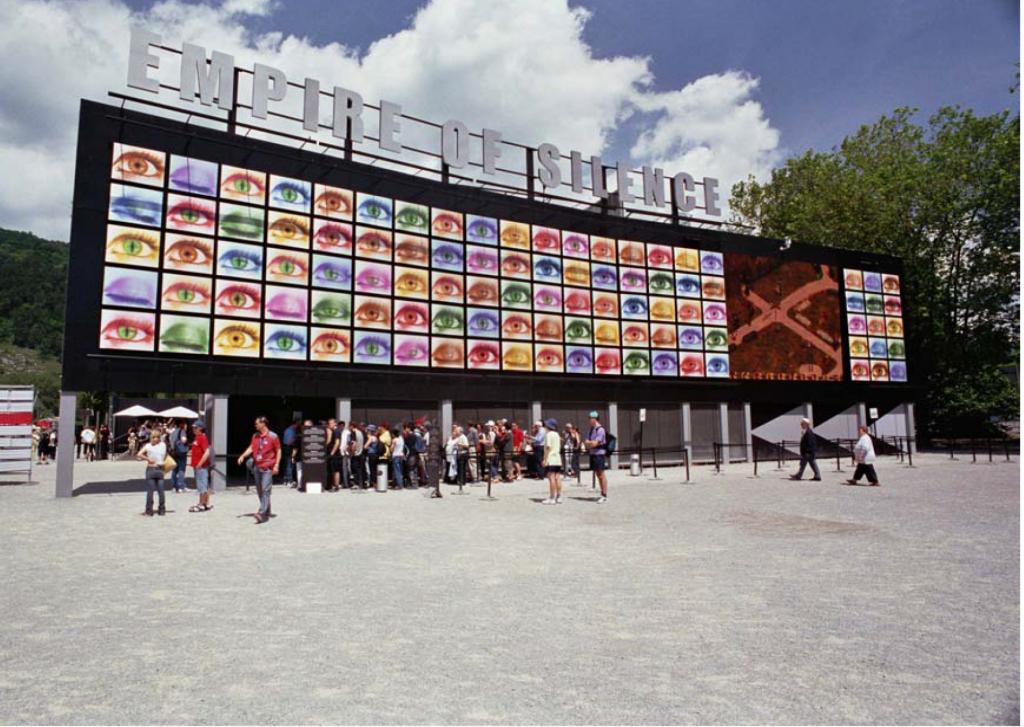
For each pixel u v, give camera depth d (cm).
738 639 544
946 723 381
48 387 11831
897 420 3334
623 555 902
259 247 1978
